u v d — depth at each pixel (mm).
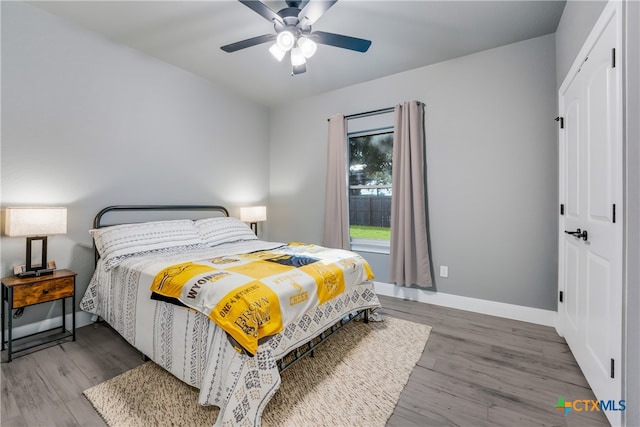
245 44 2145
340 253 2549
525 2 2139
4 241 2115
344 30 2490
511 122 2705
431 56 2930
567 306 2168
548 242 2561
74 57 2434
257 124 4254
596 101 1568
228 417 1260
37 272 2104
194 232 2891
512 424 1390
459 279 2971
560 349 2109
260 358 1407
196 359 1516
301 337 1772
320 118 3943
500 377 1767
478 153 2861
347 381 1713
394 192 3207
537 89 2594
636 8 1197
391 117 3359
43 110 2273
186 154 3324
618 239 1294
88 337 2268
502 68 2744
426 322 2602
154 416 1410
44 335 2279
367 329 2438
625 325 1266
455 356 2012
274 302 1511
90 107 2539
